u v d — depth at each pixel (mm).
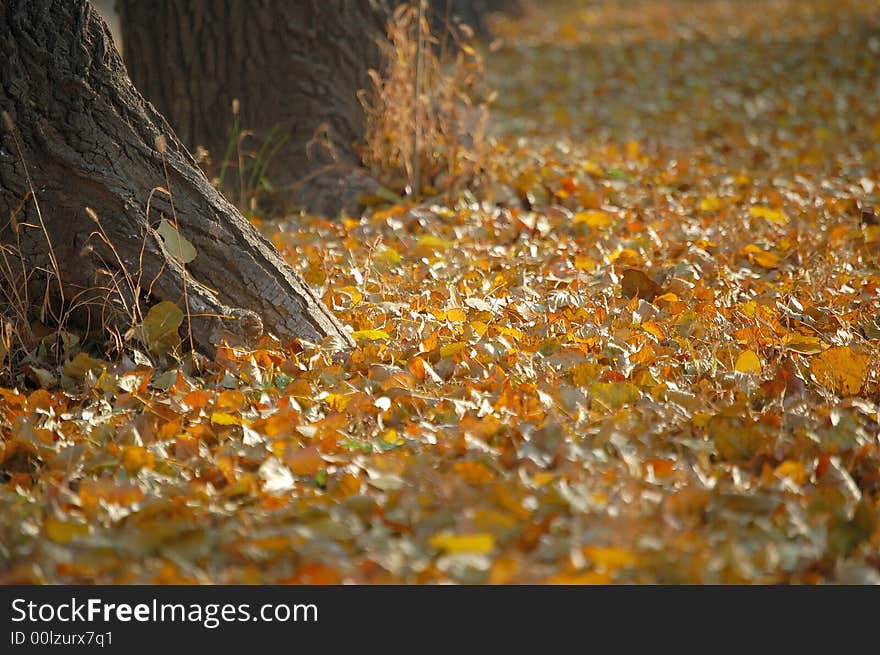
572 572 4582
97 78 7508
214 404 6598
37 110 7336
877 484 5609
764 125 17953
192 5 12469
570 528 4938
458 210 11797
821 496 5289
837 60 22719
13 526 5148
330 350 7398
